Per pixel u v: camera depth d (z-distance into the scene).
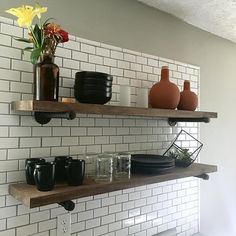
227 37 2.26
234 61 2.39
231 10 1.72
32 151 1.18
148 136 1.63
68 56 1.29
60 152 1.27
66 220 1.27
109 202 1.44
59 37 1.06
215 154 2.17
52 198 0.96
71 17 1.31
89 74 1.13
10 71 1.12
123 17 1.52
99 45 1.40
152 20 1.68
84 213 1.34
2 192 1.10
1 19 1.10
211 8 1.69
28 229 1.16
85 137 1.35
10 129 1.12
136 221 1.55
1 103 1.09
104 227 1.42
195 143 1.93
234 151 2.37
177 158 1.59
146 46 1.64
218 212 2.17
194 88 1.96
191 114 1.47
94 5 1.40
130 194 1.53
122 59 1.50
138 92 1.50
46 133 1.22
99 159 1.26
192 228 1.90
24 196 0.95
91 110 1.05
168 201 1.73
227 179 2.28
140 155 1.50
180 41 1.87
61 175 1.15
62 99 1.17
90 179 1.21
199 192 1.96
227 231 2.26
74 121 1.31
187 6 1.67
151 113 1.28
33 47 1.08
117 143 1.48
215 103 2.18
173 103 1.41
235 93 2.39
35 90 1.05
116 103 1.46
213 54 2.16
